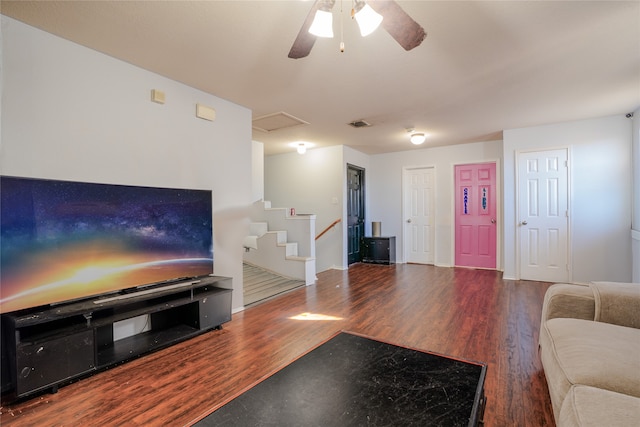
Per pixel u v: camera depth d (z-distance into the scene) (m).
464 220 5.64
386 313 3.18
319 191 5.85
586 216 4.13
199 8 1.79
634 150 3.81
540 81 2.83
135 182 2.48
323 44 2.17
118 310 2.30
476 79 2.78
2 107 1.85
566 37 2.11
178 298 2.61
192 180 2.91
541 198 4.39
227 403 1.17
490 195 5.41
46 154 2.02
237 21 1.92
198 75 2.66
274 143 5.43
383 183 6.45
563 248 4.28
